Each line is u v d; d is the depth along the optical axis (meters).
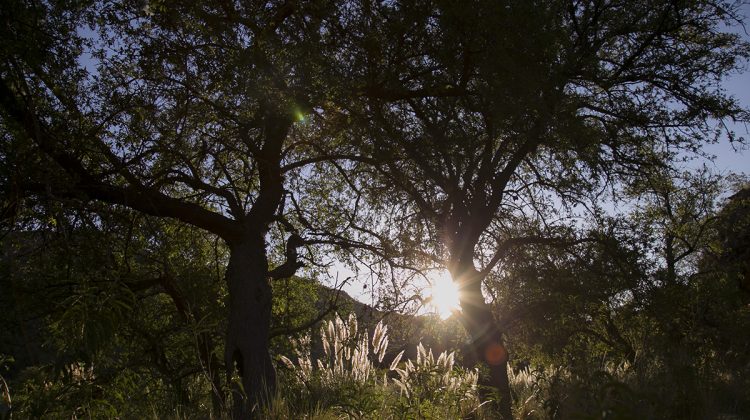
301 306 14.43
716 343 10.50
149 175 10.12
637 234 11.51
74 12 9.52
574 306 11.12
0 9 8.92
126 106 9.67
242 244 10.87
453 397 7.95
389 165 10.77
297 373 10.16
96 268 9.16
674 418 7.10
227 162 11.91
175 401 9.41
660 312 10.70
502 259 12.06
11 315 9.22
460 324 11.94
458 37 9.92
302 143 11.25
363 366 10.12
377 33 10.10
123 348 10.41
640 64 11.80
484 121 10.52
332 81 9.81
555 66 10.00
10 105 9.00
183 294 12.18
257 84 9.56
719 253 19.34
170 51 10.16
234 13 10.47
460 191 10.68
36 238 9.70
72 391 5.09
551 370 10.05
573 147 10.34
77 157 9.60
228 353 10.38
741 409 7.81
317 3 10.21
